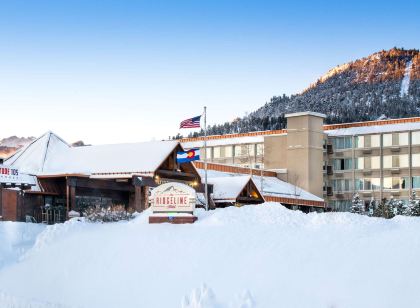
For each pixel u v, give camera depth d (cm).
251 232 2328
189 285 2056
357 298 1736
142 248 2380
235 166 7081
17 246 2911
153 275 2192
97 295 2205
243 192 5631
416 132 7950
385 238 2031
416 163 7919
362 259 1906
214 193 5541
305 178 7825
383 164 8131
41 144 5250
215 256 2183
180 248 2303
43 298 2305
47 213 4375
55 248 2611
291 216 2475
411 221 2319
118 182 4922
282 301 1828
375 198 8081
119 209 3512
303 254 2039
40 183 4469
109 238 2544
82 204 4591
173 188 2662
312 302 1784
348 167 8362
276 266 2003
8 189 4134
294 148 7931
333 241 2094
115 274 2283
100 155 5050
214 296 1928
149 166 4778
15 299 2309
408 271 1777
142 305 2059
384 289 1736
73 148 5294
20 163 5094
